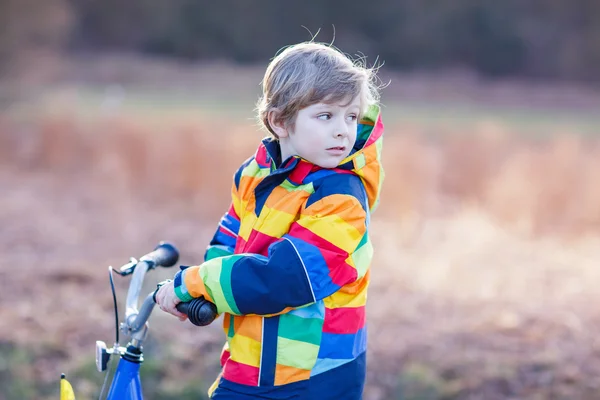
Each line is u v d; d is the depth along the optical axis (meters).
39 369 4.80
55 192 11.70
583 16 45.25
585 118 27.72
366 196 2.37
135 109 21.58
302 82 2.26
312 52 2.33
